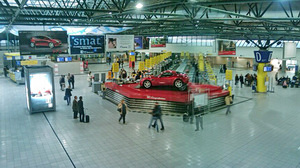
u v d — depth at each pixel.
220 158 9.63
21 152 10.09
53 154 9.92
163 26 31.53
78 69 34.84
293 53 26.95
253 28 25.23
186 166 9.00
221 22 24.55
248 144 11.02
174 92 17.70
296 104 18.77
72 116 15.10
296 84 26.84
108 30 30.97
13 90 23.34
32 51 19.31
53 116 15.09
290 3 13.88
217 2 12.76
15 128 12.94
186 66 36.91
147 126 13.31
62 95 20.92
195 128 13.02
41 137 11.70
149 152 10.12
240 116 15.42
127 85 20.97
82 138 11.59
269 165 9.12
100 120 14.33
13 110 16.42
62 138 11.59
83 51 21.55
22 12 23.12
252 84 25.91
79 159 9.52
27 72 15.09
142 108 16.72
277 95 22.31
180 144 10.94
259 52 23.25
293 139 11.67
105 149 10.40
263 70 23.27
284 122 14.26
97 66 45.53
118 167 8.91
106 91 21.20
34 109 15.66
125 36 23.31
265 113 16.17
